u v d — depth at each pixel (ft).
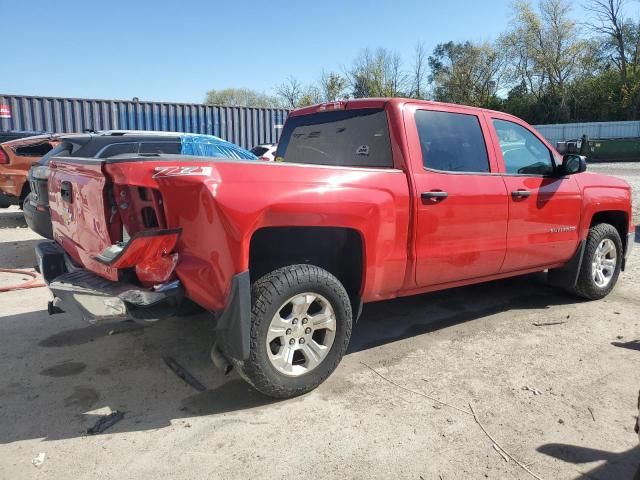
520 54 167.94
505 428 10.38
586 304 18.22
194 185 9.80
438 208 13.38
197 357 13.65
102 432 10.16
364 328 15.83
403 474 9.00
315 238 12.53
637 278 21.74
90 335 15.07
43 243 14.35
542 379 12.46
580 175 17.70
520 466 9.24
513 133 15.98
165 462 9.25
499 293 19.47
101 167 10.37
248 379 10.85
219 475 8.92
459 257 14.12
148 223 10.75
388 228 12.44
